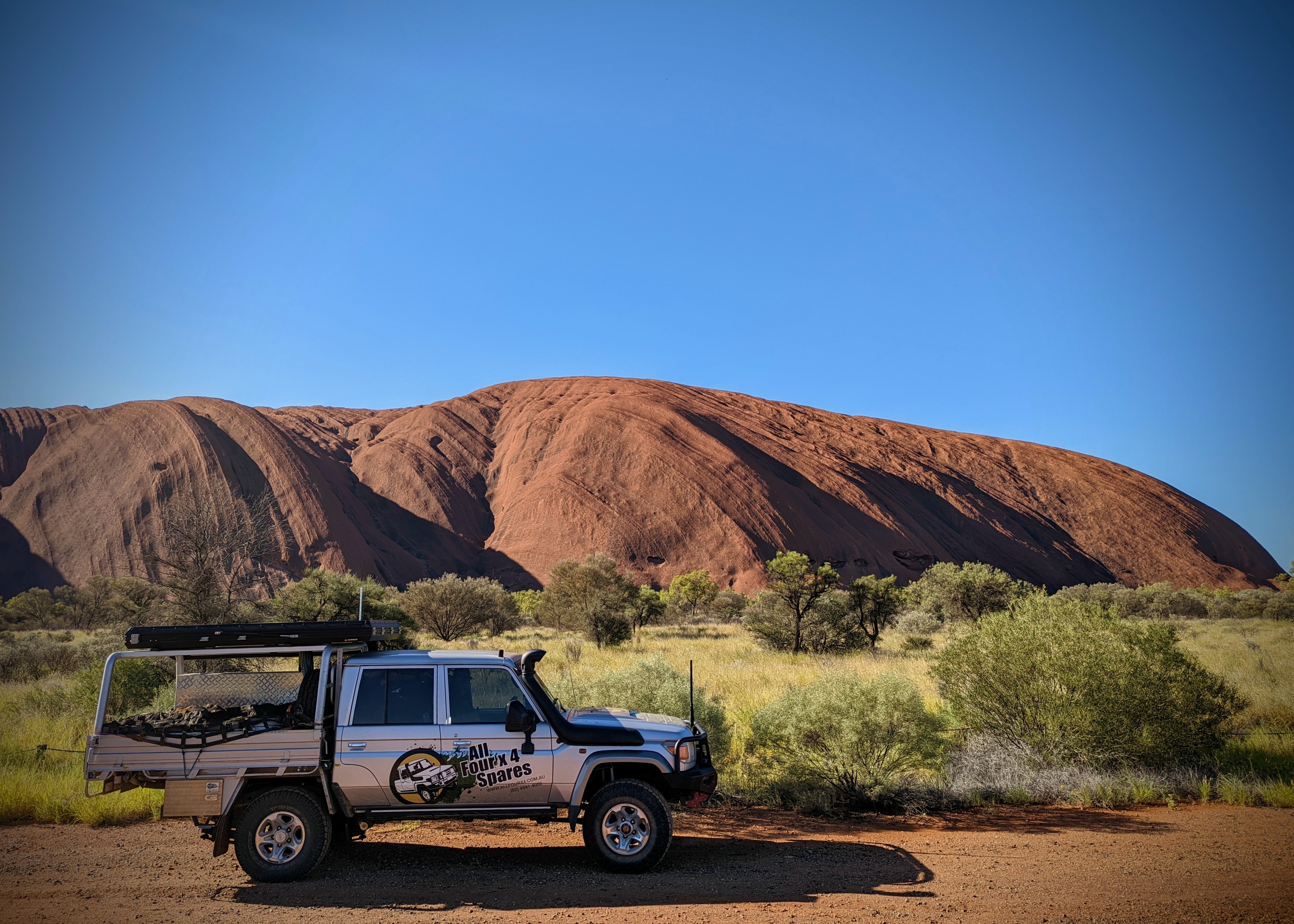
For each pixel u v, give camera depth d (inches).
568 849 262.4
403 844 269.4
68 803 316.8
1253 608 1973.4
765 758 383.2
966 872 234.1
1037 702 384.2
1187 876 227.5
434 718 238.8
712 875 231.1
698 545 4259.4
